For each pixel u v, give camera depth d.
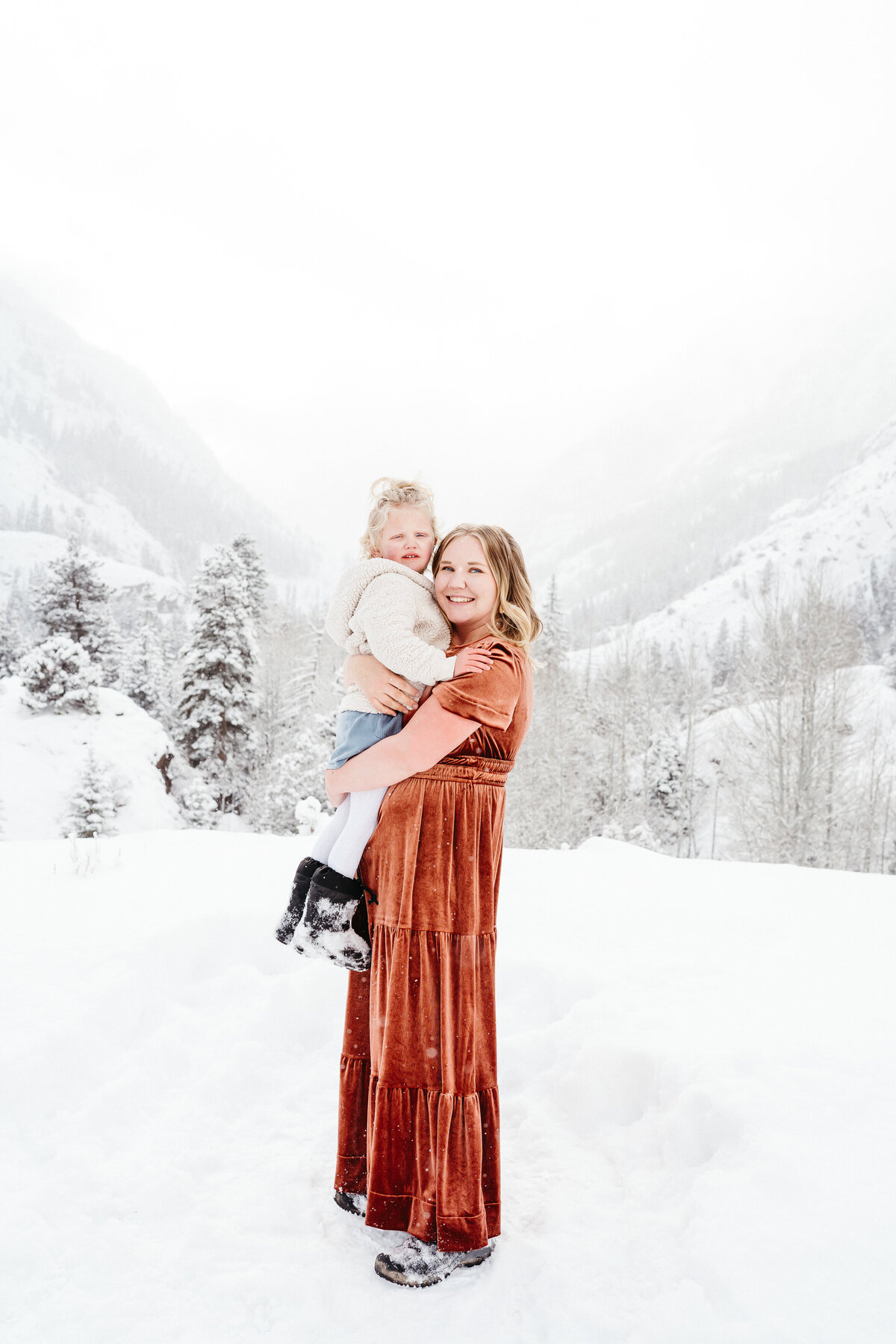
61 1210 2.62
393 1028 2.47
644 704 57.72
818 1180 2.44
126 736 33.06
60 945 4.60
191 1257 2.43
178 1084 3.59
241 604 37.84
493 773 2.59
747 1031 3.55
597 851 8.30
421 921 2.48
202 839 8.16
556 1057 3.72
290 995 4.26
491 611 2.68
